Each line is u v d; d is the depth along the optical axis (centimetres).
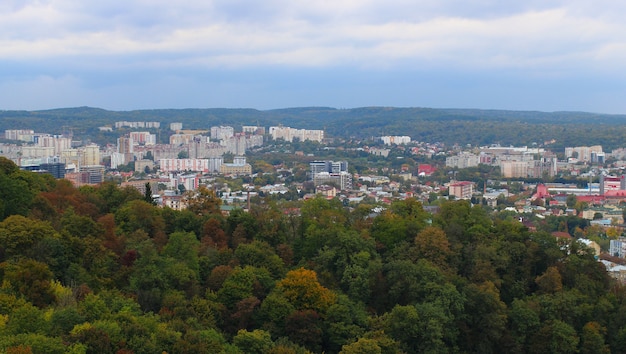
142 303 18375
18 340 13675
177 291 19050
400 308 19138
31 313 14838
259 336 16950
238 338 16888
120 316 16050
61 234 19850
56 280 18588
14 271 17050
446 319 19312
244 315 18912
